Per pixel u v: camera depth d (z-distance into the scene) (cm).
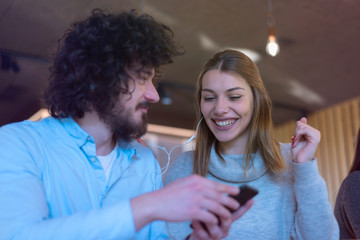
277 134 730
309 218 127
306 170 127
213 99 142
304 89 581
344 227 153
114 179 105
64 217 69
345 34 426
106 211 67
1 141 83
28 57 477
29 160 85
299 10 382
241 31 426
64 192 92
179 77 548
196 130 155
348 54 471
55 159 94
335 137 630
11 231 69
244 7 378
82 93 97
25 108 606
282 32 426
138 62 101
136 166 115
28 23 411
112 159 108
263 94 145
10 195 74
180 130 718
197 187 68
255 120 145
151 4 374
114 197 105
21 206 73
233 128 140
